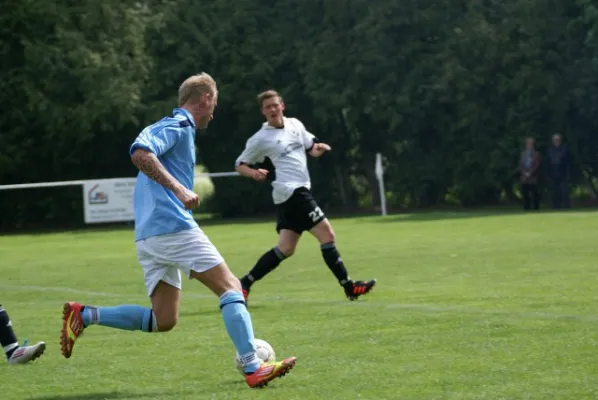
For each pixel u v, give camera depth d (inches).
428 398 575.8
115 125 3270.2
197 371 694.5
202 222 3253.0
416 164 3459.6
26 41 3122.5
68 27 3211.1
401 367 676.7
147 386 647.8
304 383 634.8
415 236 2033.7
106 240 2444.6
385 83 3324.3
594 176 3462.1
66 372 707.4
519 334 793.6
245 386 633.6
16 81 3152.1
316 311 989.2
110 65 3142.2
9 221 3415.4
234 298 628.4
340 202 3639.3
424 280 1236.5
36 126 3250.5
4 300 1219.2
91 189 2822.3
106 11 3196.4
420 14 3312.0
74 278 1486.2
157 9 3398.1
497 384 607.5
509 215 2659.9
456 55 3321.9
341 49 3341.5
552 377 622.8
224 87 3403.1
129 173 3516.2
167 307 653.9
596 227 2053.4
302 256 1683.1
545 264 1358.3
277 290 1203.2
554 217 2449.6
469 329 829.2
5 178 3356.3
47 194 3393.2
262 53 3425.2
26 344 720.3
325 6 3339.1
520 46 3223.4
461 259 1491.1
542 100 3245.6
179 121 637.3
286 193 1070.4
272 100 1083.9
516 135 3302.2
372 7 3294.8
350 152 3636.8
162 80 3356.3
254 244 2062.0
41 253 2058.3
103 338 860.6
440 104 3385.8
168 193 636.7
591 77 3221.0
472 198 3442.4
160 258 636.1
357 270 1402.6
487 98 3348.9
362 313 958.4
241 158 1091.3
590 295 1019.3
